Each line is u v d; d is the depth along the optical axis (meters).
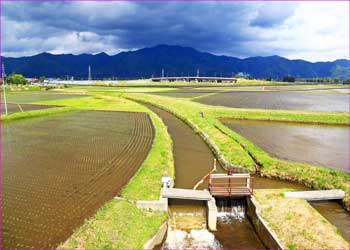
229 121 54.31
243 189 21.05
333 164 28.72
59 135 40.06
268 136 41.03
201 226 19.30
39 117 56.53
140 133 41.66
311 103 80.94
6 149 32.56
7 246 14.60
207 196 20.06
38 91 131.12
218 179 23.52
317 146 35.66
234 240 17.45
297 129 46.75
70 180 23.41
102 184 22.61
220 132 39.69
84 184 22.59
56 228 16.28
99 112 64.06
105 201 19.59
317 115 55.50
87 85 180.00
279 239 15.71
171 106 71.56
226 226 19.28
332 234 15.76
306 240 15.37
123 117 57.16
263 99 91.00
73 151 31.88
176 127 48.41
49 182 22.97
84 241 14.63
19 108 66.25
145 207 18.66
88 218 17.28
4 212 18.08
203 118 51.62
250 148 31.89
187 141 38.44
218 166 28.38
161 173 24.42
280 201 19.64
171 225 19.38
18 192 21.03
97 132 42.25
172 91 121.56
